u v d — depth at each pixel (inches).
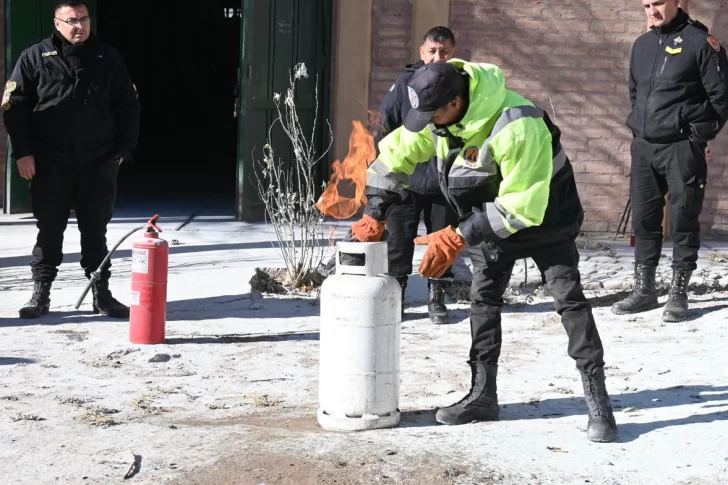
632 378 237.8
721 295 333.4
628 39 445.1
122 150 285.3
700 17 433.4
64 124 278.2
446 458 177.3
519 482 168.7
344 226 439.5
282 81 457.1
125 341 263.0
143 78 1081.4
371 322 191.6
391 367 195.3
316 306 312.2
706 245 421.7
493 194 184.5
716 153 440.1
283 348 262.1
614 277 346.6
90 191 285.1
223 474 169.6
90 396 216.5
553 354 261.6
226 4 1090.7
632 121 304.2
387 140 195.6
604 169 451.8
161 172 693.3
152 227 261.3
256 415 206.5
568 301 193.0
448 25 450.9
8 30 450.3
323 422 194.5
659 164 299.4
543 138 174.7
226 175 680.4
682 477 173.0
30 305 285.9
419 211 292.0
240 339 270.4
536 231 186.5
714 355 259.8
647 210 307.0
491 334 200.7
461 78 171.3
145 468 172.4
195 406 211.9
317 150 471.8
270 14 447.2
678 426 199.5
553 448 185.2
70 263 354.0
